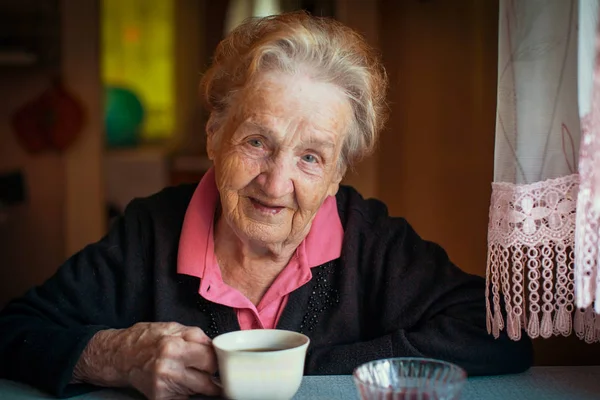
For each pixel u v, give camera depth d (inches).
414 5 128.9
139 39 174.4
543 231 43.7
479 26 112.7
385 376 38.9
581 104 40.6
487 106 109.8
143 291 56.9
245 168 48.1
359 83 50.1
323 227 56.6
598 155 40.9
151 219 58.3
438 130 125.3
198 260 54.4
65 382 45.8
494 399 44.3
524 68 44.2
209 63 54.9
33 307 54.9
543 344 66.4
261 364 39.7
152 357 44.2
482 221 113.3
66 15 150.2
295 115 47.6
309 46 48.0
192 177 167.6
